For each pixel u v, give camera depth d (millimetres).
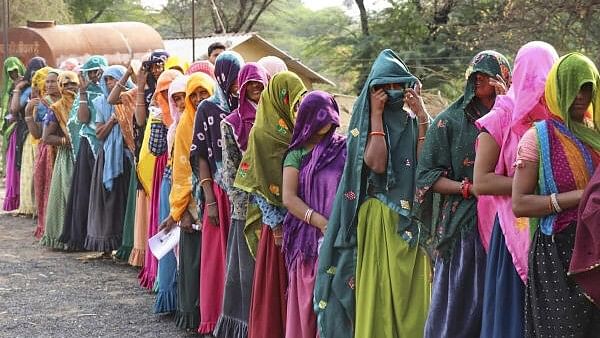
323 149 5223
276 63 7027
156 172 8016
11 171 13109
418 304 4844
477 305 4465
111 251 9742
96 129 9484
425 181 4617
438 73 27031
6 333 6973
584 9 18359
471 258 4488
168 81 7723
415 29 29641
